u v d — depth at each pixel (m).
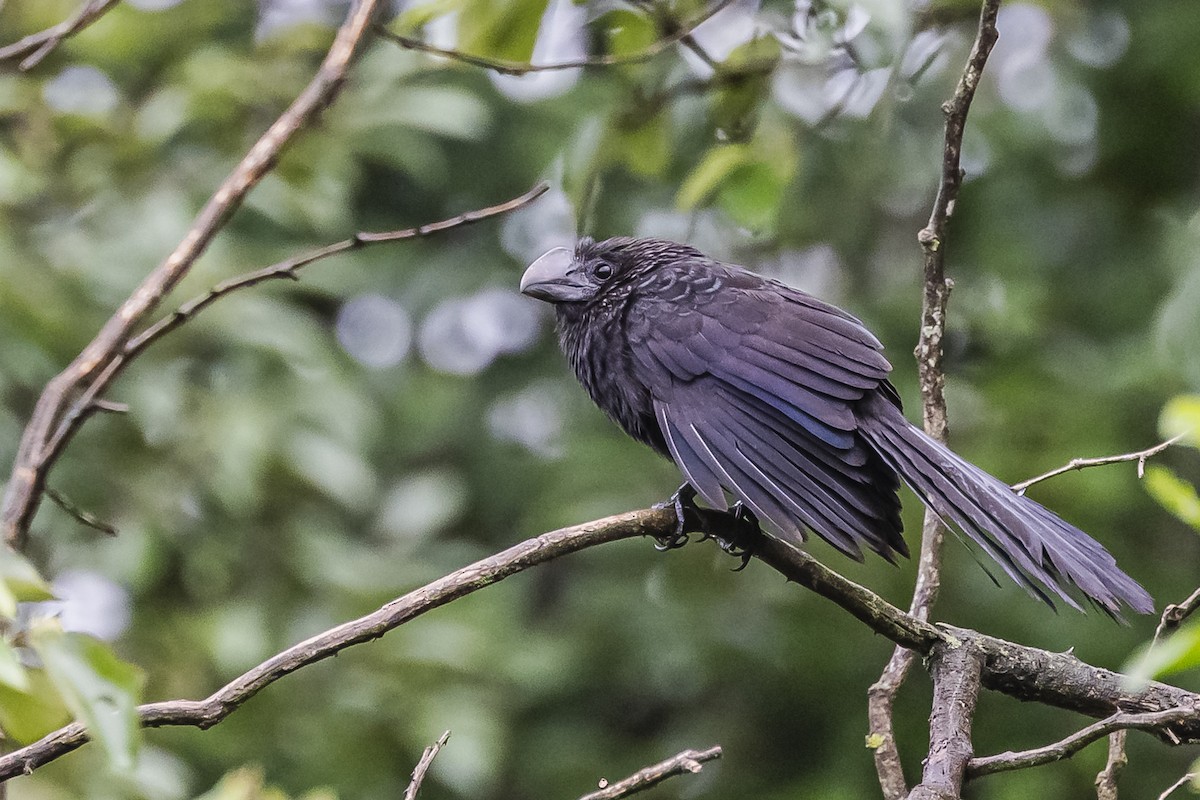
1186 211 14.23
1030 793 12.68
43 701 4.80
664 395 8.14
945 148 6.57
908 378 13.53
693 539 13.64
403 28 7.70
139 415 11.09
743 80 8.36
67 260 10.92
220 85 11.27
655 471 13.98
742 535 7.36
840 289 14.23
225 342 11.76
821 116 8.48
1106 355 13.92
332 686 11.68
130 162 11.38
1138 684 3.62
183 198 11.31
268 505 12.03
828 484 7.32
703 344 8.11
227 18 12.45
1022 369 13.85
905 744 13.44
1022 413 13.22
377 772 11.70
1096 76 14.65
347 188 12.04
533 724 14.73
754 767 14.20
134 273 10.91
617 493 13.81
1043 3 12.02
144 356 11.30
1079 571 6.11
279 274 6.80
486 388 15.82
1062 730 12.99
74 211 11.34
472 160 15.38
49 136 10.80
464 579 5.63
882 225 14.50
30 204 11.33
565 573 15.19
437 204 15.73
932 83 13.27
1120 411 13.27
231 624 11.34
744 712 14.37
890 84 8.05
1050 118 14.37
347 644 5.37
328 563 11.81
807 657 13.61
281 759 11.56
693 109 8.62
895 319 13.95
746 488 7.32
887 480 7.36
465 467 15.50
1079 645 12.72
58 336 10.70
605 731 14.70
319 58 12.34
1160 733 5.36
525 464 15.31
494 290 15.36
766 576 13.54
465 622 12.45
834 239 13.87
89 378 6.91
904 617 6.43
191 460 11.54
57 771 9.42
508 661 12.75
